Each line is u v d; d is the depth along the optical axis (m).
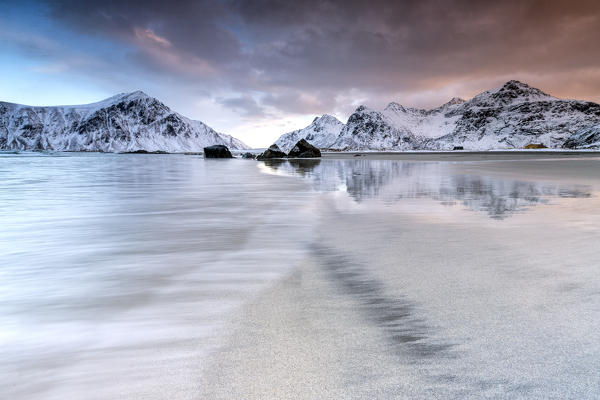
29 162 49.47
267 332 2.72
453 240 5.55
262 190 13.47
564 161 37.78
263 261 4.64
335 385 2.07
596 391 1.99
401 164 35.97
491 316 2.93
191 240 5.86
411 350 2.44
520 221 7.02
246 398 1.97
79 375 2.22
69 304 3.32
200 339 2.64
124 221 7.56
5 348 2.56
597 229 6.23
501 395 1.97
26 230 6.66
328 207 9.16
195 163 48.84
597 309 3.02
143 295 3.53
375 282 3.77
